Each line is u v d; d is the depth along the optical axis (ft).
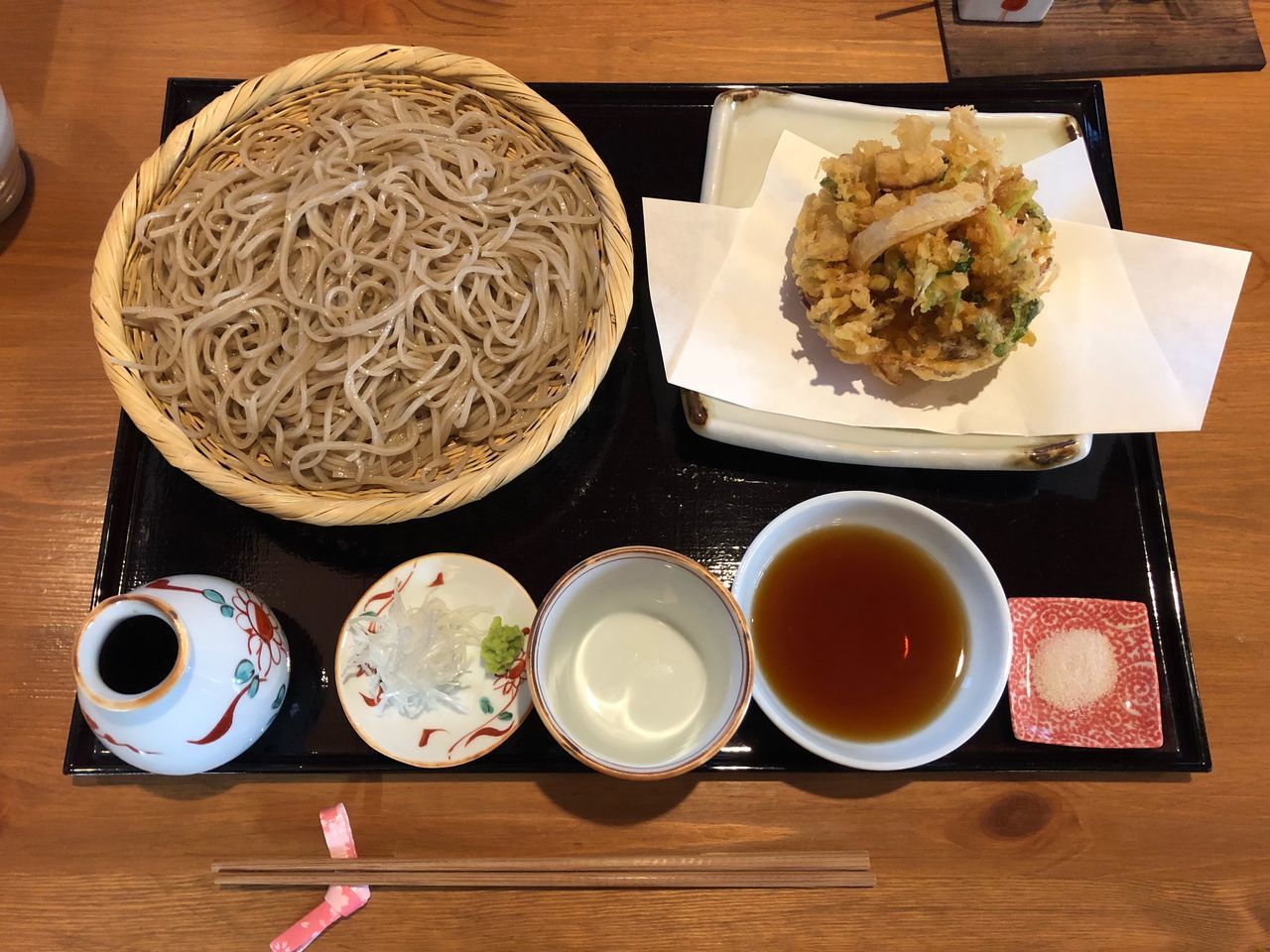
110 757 1.19
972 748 1.19
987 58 1.47
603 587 1.16
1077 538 1.28
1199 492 1.30
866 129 1.38
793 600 1.23
